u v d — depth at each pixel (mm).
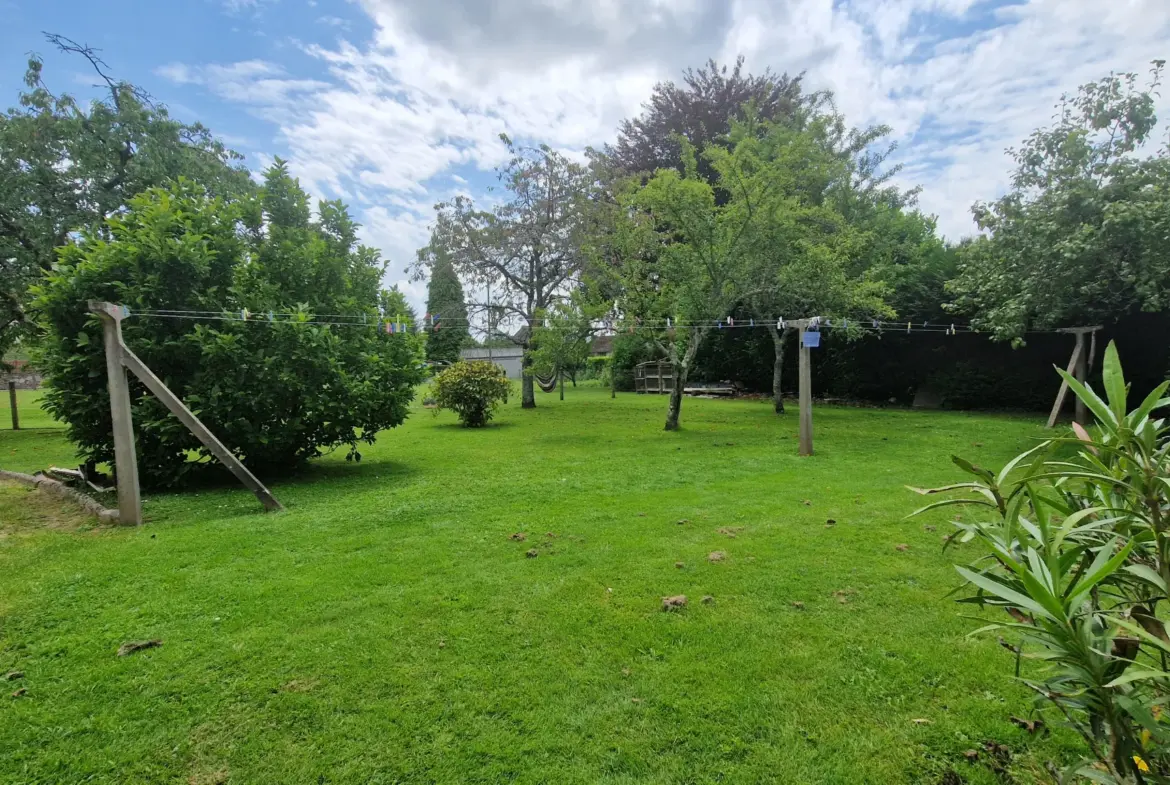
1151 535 1344
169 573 3756
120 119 12617
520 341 17266
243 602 3291
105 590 3484
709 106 21812
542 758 2039
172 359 6367
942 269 14992
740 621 3010
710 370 21938
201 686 2473
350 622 3037
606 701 2354
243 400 6375
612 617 3068
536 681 2494
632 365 24391
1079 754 1979
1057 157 8727
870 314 13898
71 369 6207
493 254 16578
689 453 8383
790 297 12461
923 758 2014
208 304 6496
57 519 5234
